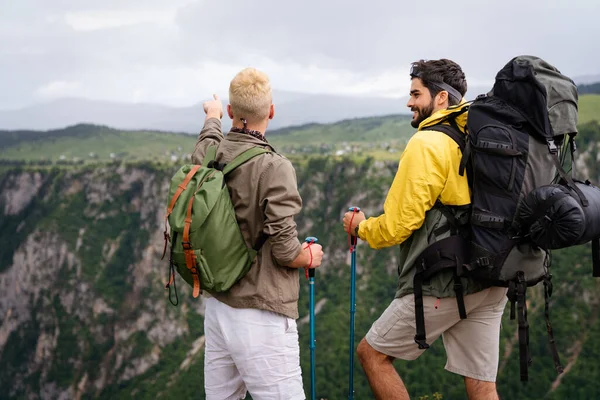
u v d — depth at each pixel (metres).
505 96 3.94
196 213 3.70
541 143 3.83
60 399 172.12
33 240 198.00
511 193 3.82
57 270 194.62
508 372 86.94
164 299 180.25
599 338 104.19
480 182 3.92
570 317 109.31
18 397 180.50
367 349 4.71
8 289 196.62
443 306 4.28
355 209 4.89
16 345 185.00
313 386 4.77
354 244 5.10
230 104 4.07
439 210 4.16
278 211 3.80
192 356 168.25
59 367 176.38
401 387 4.63
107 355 176.62
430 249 4.15
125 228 198.25
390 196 4.22
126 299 184.25
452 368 4.63
